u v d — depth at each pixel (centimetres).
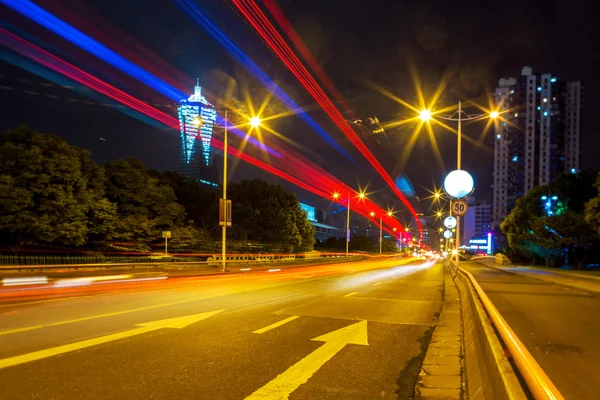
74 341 734
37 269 2423
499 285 1928
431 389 542
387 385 557
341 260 6619
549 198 4441
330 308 1231
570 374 534
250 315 1068
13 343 712
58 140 2702
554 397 289
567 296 1464
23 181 2444
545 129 14188
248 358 666
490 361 496
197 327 892
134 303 1229
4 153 2417
